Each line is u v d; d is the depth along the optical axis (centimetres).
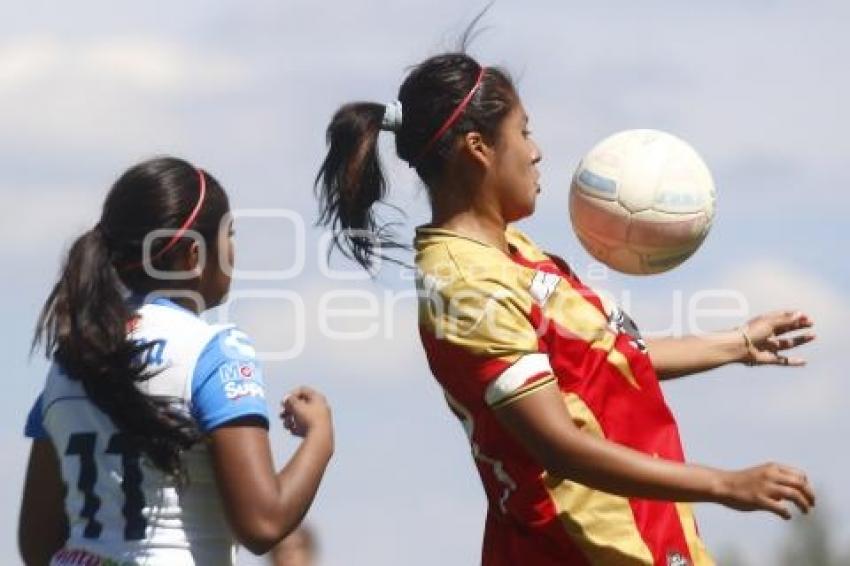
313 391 2327
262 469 2211
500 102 2384
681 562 2334
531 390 2272
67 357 2255
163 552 2223
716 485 2208
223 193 2333
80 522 2253
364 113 2448
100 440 2245
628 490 2234
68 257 2277
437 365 2358
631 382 2359
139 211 2277
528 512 2341
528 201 2403
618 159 2475
